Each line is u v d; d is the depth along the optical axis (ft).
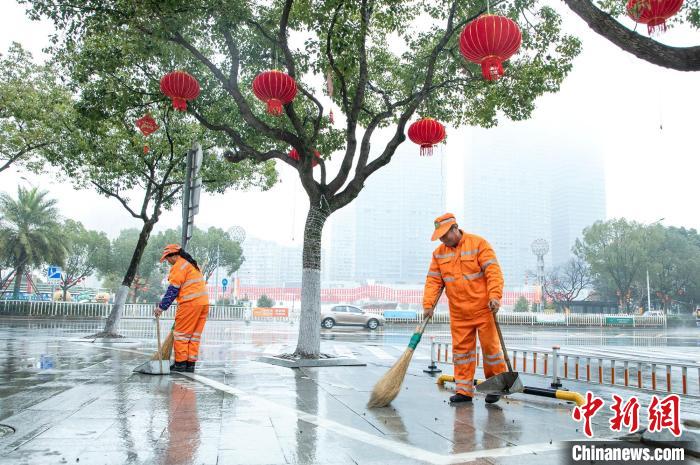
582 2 17.70
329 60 31.81
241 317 118.73
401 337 68.64
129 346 41.14
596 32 17.70
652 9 15.08
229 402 17.49
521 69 36.63
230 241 165.27
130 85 40.70
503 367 19.29
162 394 18.84
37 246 112.27
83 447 11.60
